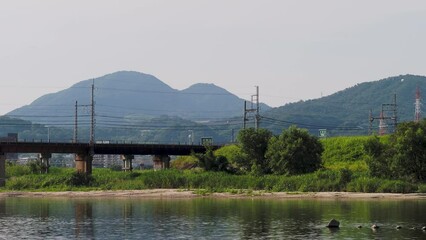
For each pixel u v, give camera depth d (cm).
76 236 6531
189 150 18800
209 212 8725
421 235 6112
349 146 15250
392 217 7631
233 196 11700
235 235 6347
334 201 10181
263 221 7450
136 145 18025
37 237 6494
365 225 6894
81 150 17175
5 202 11556
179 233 6600
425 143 11575
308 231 6512
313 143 13300
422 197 10500
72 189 14138
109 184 14338
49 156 17412
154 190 13212
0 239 6366
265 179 12644
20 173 17238
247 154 14150
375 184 11306
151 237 6353
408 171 11638
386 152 11931
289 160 13075
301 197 11038
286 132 13488
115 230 6956
